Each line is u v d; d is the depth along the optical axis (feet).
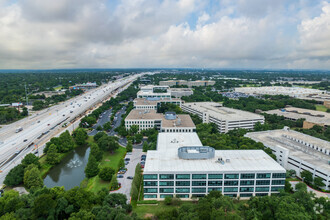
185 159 517.96
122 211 390.01
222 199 395.34
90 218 366.63
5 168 614.34
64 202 396.37
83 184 546.26
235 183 470.80
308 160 550.36
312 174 522.47
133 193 465.47
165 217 378.53
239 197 472.44
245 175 466.70
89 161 586.86
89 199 418.10
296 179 535.19
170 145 616.80
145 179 467.11
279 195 450.30
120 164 595.47
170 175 465.06
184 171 462.60
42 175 595.06
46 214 387.75
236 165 487.20
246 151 559.79
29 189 512.63
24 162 587.27
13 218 361.51
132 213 393.70
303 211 358.02
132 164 639.76
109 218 367.04
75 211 404.16
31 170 523.70
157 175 465.06
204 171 462.19
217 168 473.67
